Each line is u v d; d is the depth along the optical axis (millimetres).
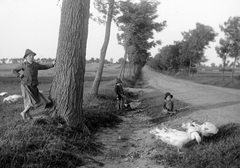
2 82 32156
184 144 5770
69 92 6688
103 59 13930
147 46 24125
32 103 6293
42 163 4391
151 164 5273
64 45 6699
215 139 6172
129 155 5859
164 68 86938
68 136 6023
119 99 12289
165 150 5977
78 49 6781
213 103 12617
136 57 27766
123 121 10062
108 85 26922
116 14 16281
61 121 6562
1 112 9305
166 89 23953
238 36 28500
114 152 5930
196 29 41031
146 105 13914
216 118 8430
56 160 4625
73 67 6707
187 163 5012
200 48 41188
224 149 5258
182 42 50062
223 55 31688
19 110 9562
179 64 63406
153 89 24109
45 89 22266
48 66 6770
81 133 6527
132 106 13594
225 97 15812
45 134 5480
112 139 7199
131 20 21547
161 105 12805
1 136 5152
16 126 5805
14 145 4551
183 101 13500
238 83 28438
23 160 4367
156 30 23234
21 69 6297
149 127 8766
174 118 9297
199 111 9945
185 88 24891
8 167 4133
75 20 6688
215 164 4766
